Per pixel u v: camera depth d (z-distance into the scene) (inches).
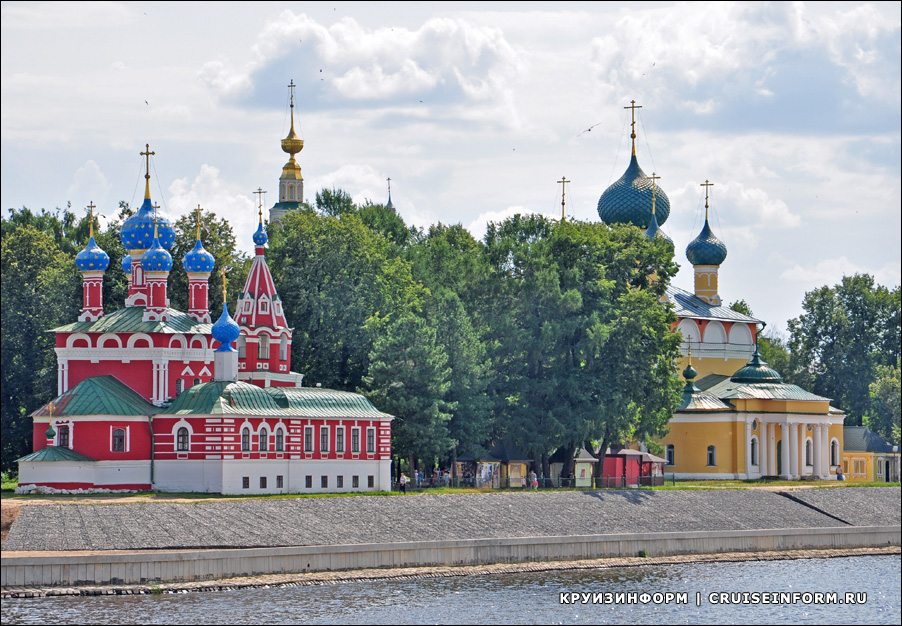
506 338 5546.3
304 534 3951.8
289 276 5733.3
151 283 4798.2
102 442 4451.3
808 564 4485.7
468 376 5329.7
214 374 4744.1
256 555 3617.1
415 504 4471.0
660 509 4980.3
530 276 5625.0
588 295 5674.2
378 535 4089.6
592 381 5492.1
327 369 5526.6
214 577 3548.2
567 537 4200.3
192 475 4498.0
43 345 5378.9
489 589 3666.3
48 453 4370.1
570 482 5556.1
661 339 5708.7
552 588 3718.0
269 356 4970.5
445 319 5354.3
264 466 4589.1
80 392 4525.1
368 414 4901.6
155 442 4537.4
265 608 3267.7
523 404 5482.3
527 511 4638.3
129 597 3353.8
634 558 4328.3
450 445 5093.5
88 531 3686.0
